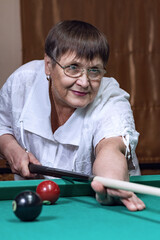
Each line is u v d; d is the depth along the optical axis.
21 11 6.24
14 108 2.60
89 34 2.06
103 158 1.83
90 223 1.42
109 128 2.11
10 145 2.59
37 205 1.42
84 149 2.35
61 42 2.06
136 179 2.05
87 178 1.75
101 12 6.38
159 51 6.49
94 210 1.63
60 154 2.46
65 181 1.97
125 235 1.27
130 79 6.48
